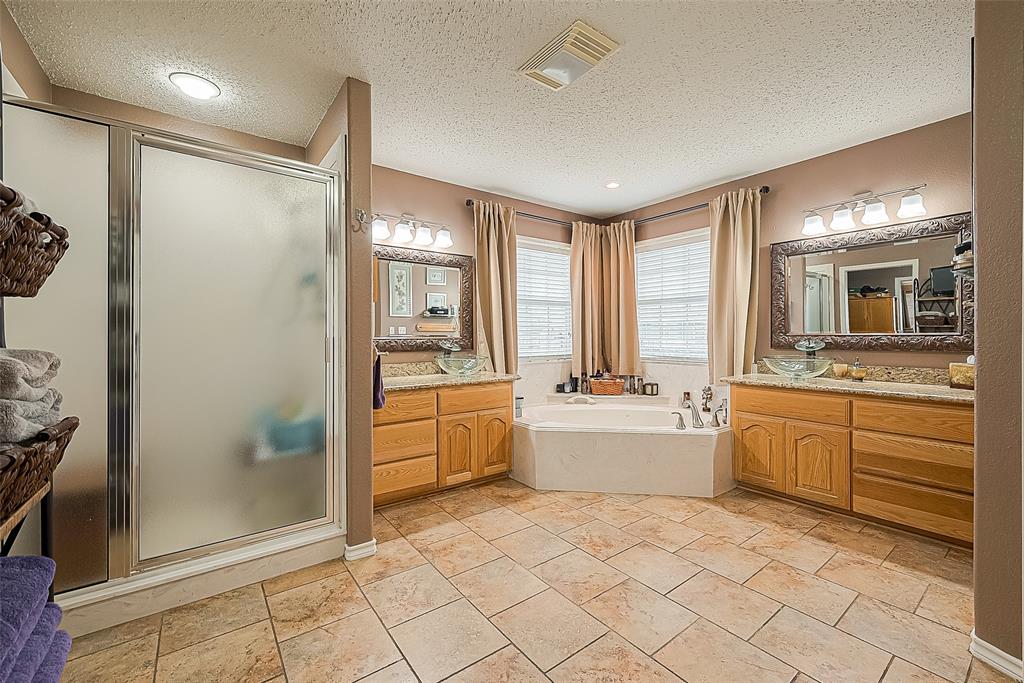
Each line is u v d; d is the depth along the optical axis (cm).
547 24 193
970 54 213
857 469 267
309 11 183
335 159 244
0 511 67
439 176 380
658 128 292
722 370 379
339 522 234
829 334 330
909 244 294
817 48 210
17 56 188
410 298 369
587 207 472
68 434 88
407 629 174
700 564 221
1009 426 149
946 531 234
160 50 205
